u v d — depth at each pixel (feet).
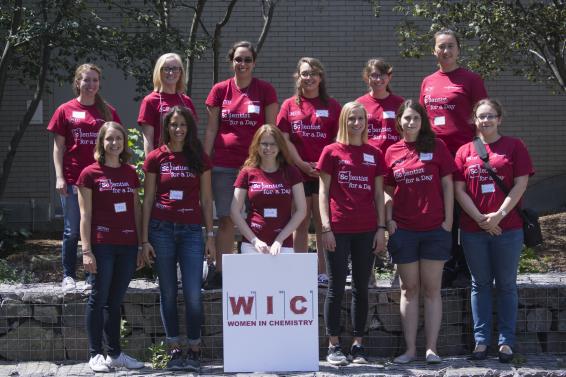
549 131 50.49
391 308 25.88
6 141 48.57
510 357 24.50
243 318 23.77
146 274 29.91
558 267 36.22
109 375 23.39
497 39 34.99
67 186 25.59
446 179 24.43
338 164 24.04
